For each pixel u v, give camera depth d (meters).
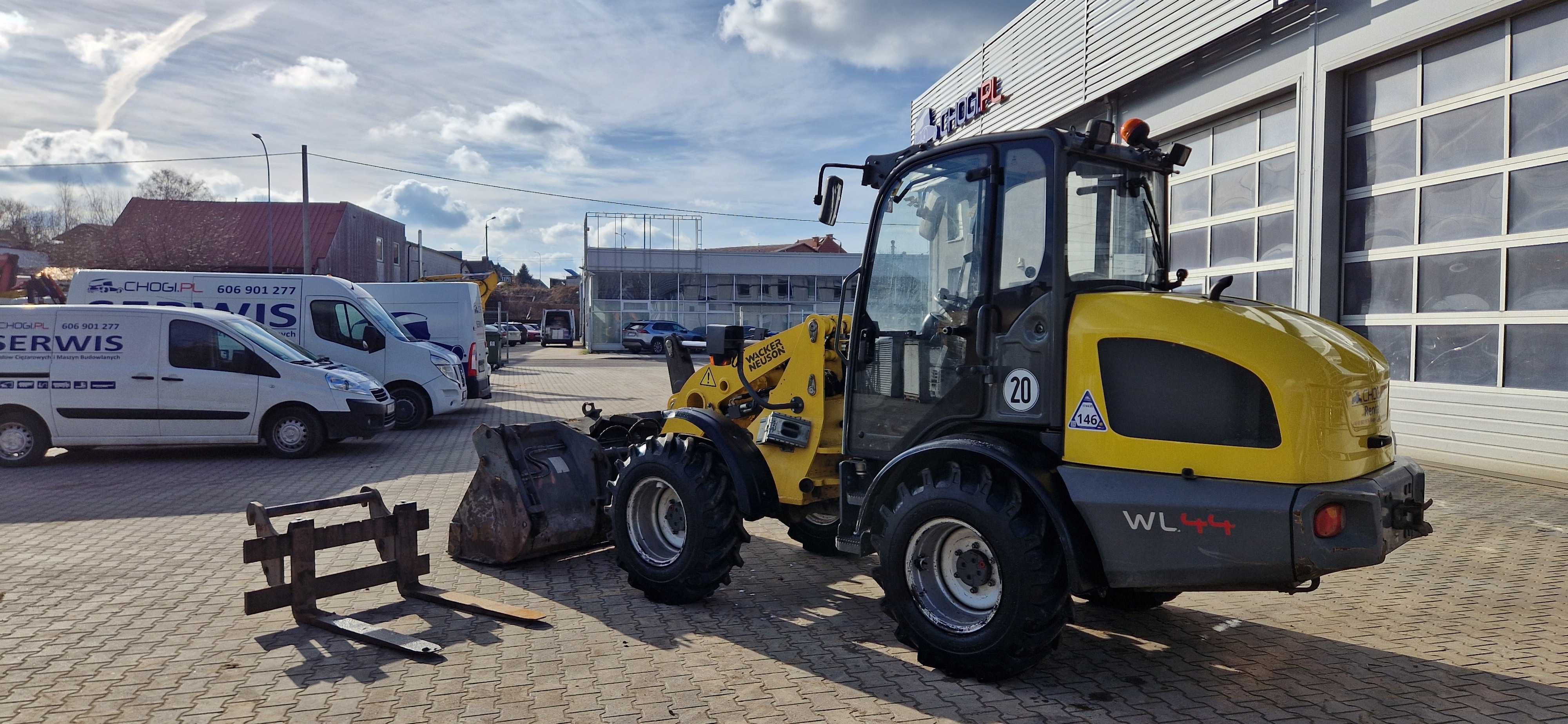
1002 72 18.20
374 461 11.34
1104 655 4.74
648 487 5.74
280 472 10.43
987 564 4.35
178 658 4.66
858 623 5.28
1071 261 4.34
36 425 10.78
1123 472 4.02
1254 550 3.71
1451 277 9.91
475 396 17.36
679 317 47.81
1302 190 11.31
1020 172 4.41
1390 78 10.52
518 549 6.24
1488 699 4.15
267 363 11.34
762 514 5.42
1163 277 5.07
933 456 4.48
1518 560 6.52
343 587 5.38
